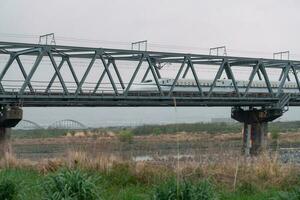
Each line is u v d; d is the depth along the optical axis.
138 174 16.94
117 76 59.50
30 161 23.95
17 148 48.94
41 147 45.47
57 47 52.53
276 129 89.31
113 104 57.62
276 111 71.75
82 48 54.25
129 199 14.18
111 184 16.58
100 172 17.50
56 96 52.25
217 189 15.38
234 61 68.62
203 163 17.80
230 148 20.52
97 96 55.66
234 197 14.91
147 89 65.44
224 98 66.50
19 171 19.31
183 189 11.48
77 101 54.28
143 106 60.59
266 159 18.80
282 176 17.14
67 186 11.71
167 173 16.41
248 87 69.44
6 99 48.91
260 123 73.06
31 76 50.16
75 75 55.22
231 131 77.50
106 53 57.28
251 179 16.59
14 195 12.74
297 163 20.17
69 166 15.66
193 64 66.56
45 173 18.42
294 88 82.44
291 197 12.57
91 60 55.03
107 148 20.77
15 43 50.09
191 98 63.09
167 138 47.81
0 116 48.72
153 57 61.62
